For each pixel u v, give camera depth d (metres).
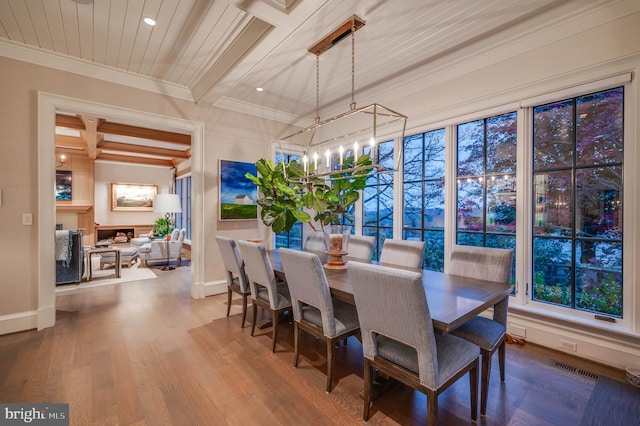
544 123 2.54
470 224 3.04
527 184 2.59
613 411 1.69
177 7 2.23
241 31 2.55
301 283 2.01
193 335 2.71
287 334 2.77
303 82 3.51
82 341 2.56
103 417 1.62
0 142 2.68
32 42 2.70
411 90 3.45
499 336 1.82
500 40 2.62
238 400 1.78
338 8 2.16
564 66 2.33
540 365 2.19
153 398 1.79
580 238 2.36
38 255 2.83
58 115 4.76
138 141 6.93
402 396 1.85
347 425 1.58
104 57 2.98
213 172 4.02
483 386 1.69
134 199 9.10
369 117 4.04
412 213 3.58
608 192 2.23
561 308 2.42
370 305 1.49
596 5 2.14
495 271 2.07
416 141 3.53
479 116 2.86
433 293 1.75
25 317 2.78
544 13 2.28
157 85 3.53
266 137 4.53
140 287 4.42
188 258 7.28
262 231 4.54
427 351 1.32
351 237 3.21
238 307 3.51
